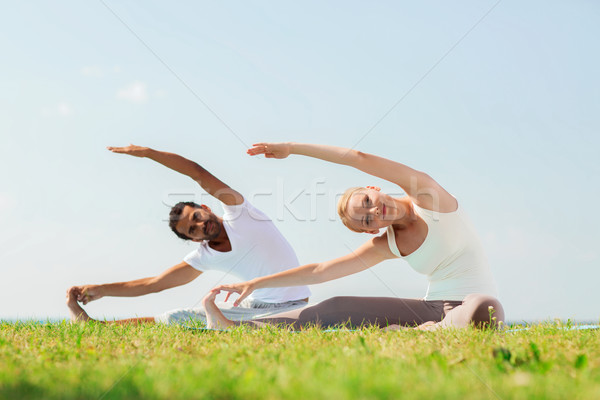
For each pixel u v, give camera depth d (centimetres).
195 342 256
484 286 318
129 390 152
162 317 366
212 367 178
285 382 155
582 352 202
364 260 320
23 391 153
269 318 334
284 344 240
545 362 179
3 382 162
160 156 372
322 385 149
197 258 382
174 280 382
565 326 296
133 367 184
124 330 308
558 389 147
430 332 260
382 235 326
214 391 149
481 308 289
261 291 373
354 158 307
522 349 203
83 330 296
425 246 312
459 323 293
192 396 144
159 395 146
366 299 331
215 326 324
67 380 166
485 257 326
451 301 318
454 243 312
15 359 205
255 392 146
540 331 271
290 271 317
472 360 190
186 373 168
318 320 329
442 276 321
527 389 149
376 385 147
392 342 230
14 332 305
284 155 318
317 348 223
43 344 247
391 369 172
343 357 195
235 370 179
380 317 326
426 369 175
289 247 387
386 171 305
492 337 243
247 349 223
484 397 142
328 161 315
